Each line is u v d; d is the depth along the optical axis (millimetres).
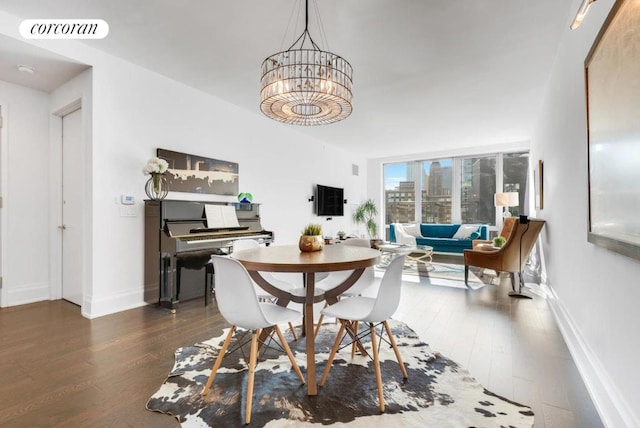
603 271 1640
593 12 1867
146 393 1671
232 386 1736
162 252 3160
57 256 3551
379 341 2297
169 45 2859
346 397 1629
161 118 3461
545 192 3980
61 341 2346
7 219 3248
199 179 3826
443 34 2656
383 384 1749
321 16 2406
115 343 2312
